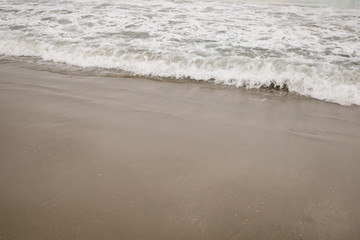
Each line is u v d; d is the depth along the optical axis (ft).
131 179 8.14
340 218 7.12
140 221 6.70
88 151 9.45
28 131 10.61
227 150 9.93
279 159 9.53
